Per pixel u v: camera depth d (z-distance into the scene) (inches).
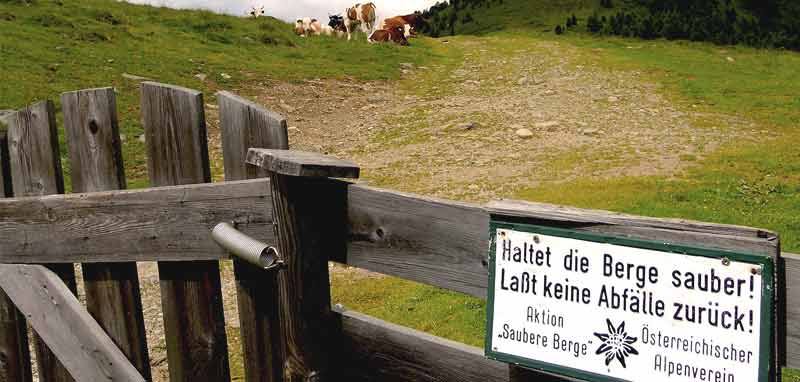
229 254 116.8
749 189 391.9
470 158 526.3
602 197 383.6
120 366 129.0
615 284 82.3
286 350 107.9
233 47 936.3
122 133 558.3
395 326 104.9
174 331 130.0
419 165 517.3
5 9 847.1
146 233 126.0
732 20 1439.5
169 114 122.6
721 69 953.5
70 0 978.1
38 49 726.5
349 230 104.7
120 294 136.0
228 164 118.8
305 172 95.5
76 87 635.5
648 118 648.4
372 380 107.7
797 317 75.0
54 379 147.6
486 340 92.0
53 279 138.7
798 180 409.7
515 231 88.4
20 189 144.8
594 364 84.4
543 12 1637.6
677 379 79.4
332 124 677.9
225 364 128.2
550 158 510.6
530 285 88.0
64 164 468.8
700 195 379.2
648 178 429.1
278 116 110.2
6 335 152.9
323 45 1046.4
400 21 1333.7
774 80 856.9
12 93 578.6
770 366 74.4
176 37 933.8
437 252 97.6
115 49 803.4
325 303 107.6
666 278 79.0
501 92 794.8
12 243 143.0
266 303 116.8
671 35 1277.1
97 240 132.5
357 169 101.5
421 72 930.1
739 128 606.5
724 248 76.1
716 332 76.5
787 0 1549.0
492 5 1791.3
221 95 117.1
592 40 1286.9
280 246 105.5
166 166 125.0
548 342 87.2
